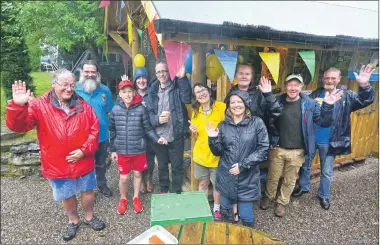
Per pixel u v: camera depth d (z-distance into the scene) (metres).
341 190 3.87
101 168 3.54
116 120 3.03
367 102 2.93
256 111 2.82
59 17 4.97
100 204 3.45
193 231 1.74
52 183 2.59
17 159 4.47
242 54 3.18
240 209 2.67
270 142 3.04
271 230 2.96
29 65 5.59
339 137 3.19
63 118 2.49
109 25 4.85
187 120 3.19
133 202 3.29
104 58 5.23
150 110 3.08
